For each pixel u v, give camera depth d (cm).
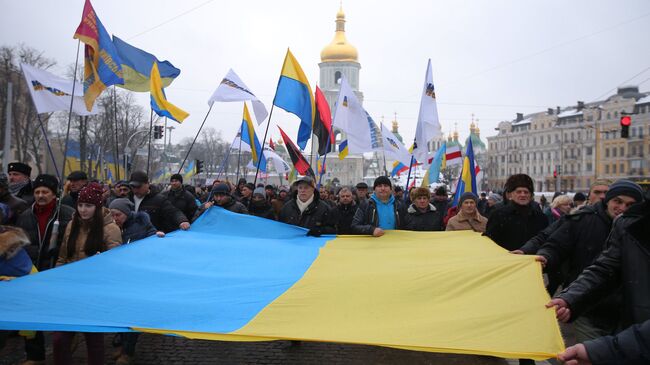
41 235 596
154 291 447
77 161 3209
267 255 589
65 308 386
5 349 612
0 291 421
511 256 460
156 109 967
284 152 8169
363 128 1109
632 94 7719
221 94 1045
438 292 406
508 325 337
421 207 778
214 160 8438
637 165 7444
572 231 460
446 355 613
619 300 395
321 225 761
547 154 9131
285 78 952
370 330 347
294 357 598
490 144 10525
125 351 547
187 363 572
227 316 378
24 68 864
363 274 459
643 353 256
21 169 739
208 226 719
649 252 293
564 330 712
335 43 7988
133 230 651
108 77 863
